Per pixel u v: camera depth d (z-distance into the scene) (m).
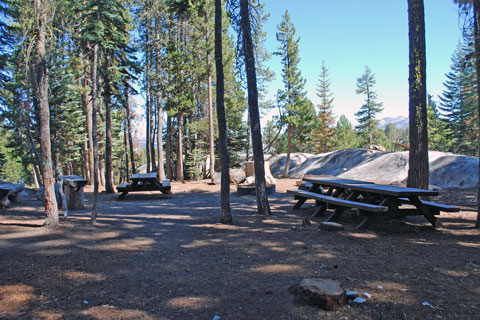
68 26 14.17
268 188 15.02
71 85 18.16
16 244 5.79
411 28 7.99
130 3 22.05
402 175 15.95
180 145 22.09
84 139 23.05
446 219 7.68
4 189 10.41
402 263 4.30
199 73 20.38
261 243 5.64
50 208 7.28
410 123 8.12
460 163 14.42
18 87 12.28
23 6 6.98
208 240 6.04
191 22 19.66
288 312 3.02
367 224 6.57
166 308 3.23
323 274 3.95
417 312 2.91
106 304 3.34
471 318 2.76
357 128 49.69
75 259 4.91
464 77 37.38
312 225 7.11
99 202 12.98
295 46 23.58
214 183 20.02
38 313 3.13
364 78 49.00
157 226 7.50
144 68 22.95
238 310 3.13
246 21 8.71
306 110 24.30
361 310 2.98
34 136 17.11
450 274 3.86
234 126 28.92
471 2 7.30
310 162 25.33
